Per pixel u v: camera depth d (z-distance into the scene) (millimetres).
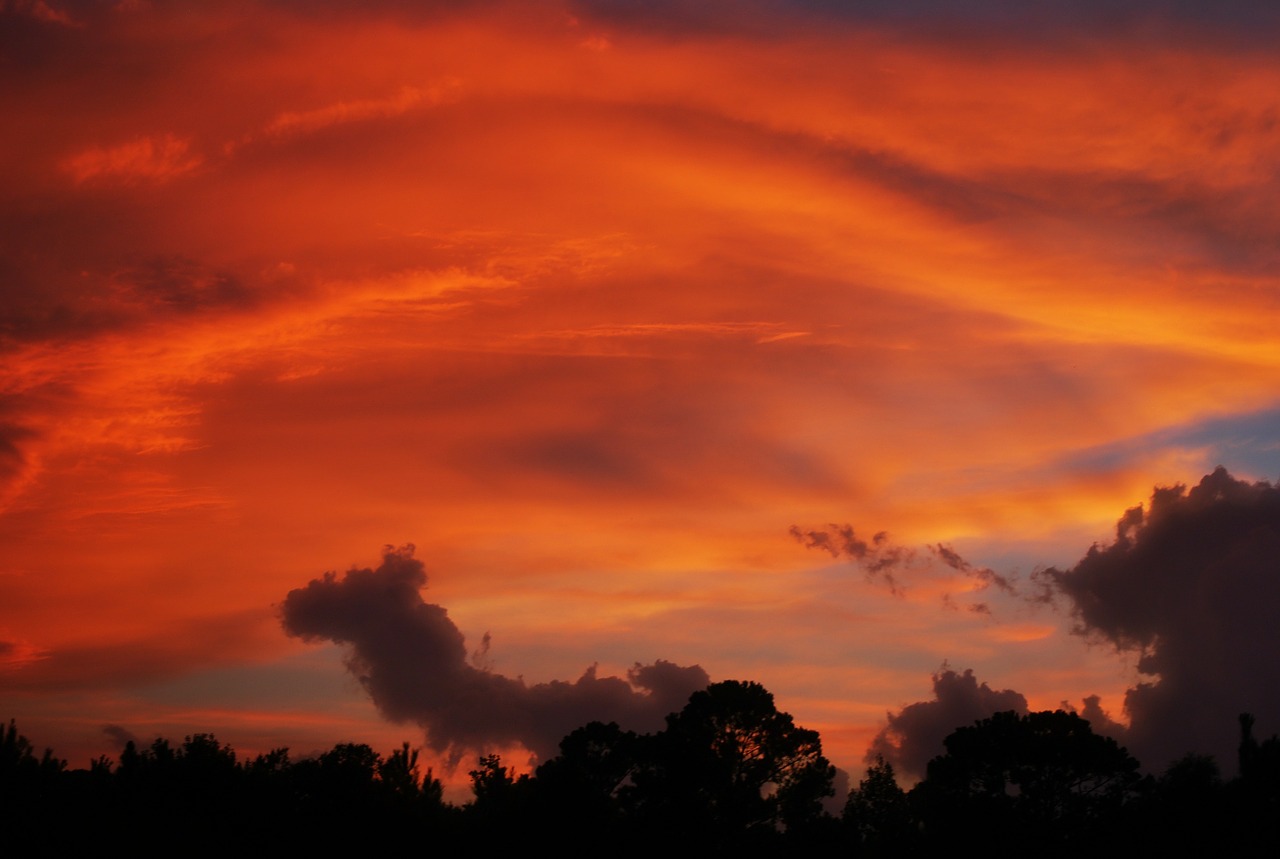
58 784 45000
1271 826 42188
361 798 49656
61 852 41781
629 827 57938
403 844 49250
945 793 55656
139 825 43625
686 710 62875
